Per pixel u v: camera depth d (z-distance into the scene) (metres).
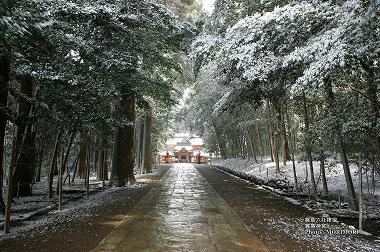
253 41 9.20
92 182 20.27
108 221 8.07
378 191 12.90
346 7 6.45
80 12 9.38
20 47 7.86
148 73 18.45
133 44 12.89
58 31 8.80
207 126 39.94
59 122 10.81
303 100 11.64
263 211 9.55
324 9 7.50
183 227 7.39
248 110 25.67
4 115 8.45
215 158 57.56
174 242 6.15
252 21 8.45
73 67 9.82
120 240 6.29
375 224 8.05
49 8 8.54
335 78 8.35
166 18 12.66
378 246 5.90
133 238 6.43
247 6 11.55
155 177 23.09
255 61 8.86
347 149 9.72
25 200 12.09
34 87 13.38
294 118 21.58
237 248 5.78
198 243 6.09
